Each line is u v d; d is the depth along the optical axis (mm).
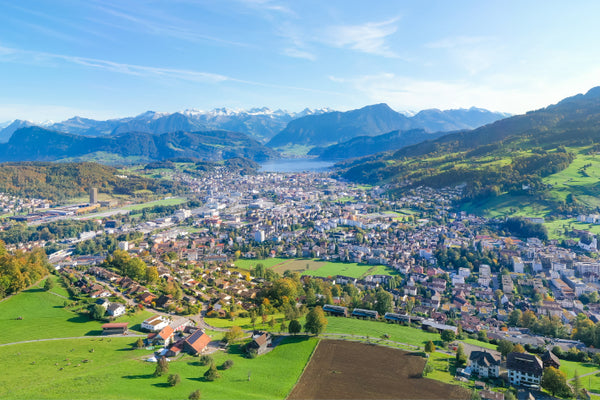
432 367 146250
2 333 171500
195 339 165375
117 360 149750
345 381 135375
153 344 166875
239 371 143000
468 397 124688
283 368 146500
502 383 138250
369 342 173125
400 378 138250
